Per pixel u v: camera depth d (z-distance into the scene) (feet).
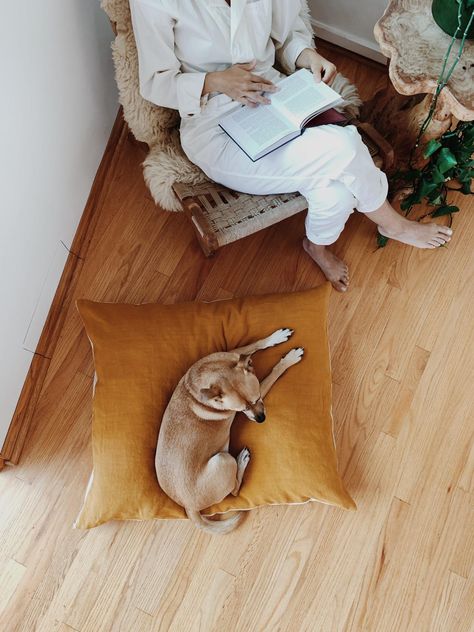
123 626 5.02
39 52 4.31
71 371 5.68
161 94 4.77
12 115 4.12
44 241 5.20
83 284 5.92
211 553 5.19
